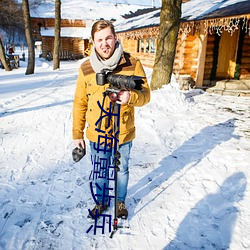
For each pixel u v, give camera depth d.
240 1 8.41
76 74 14.70
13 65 19.73
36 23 31.89
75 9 34.47
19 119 5.43
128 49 17.72
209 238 2.13
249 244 2.07
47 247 2.01
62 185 2.91
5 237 2.10
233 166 3.40
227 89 9.15
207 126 5.14
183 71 9.80
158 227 2.25
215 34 9.88
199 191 2.81
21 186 2.88
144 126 5.01
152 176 3.14
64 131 4.74
